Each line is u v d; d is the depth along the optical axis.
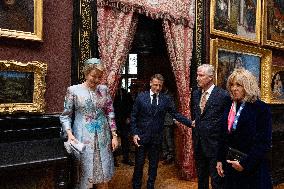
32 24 4.73
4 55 4.52
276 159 6.68
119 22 5.56
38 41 4.82
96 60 3.95
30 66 4.68
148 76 10.20
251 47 8.20
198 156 4.85
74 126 3.93
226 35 7.55
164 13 6.25
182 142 6.77
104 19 5.40
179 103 6.63
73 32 5.18
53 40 5.00
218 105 4.59
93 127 3.90
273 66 8.98
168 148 8.22
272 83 8.95
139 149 5.21
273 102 8.85
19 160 3.64
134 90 9.84
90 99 3.91
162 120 5.29
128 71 13.27
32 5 4.73
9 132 4.45
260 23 8.58
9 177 3.68
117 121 7.94
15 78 4.57
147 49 7.25
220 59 7.37
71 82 5.19
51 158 3.79
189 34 6.77
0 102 4.45
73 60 5.18
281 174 6.80
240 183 3.20
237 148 3.24
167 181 6.61
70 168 4.55
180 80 6.52
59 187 3.99
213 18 7.24
